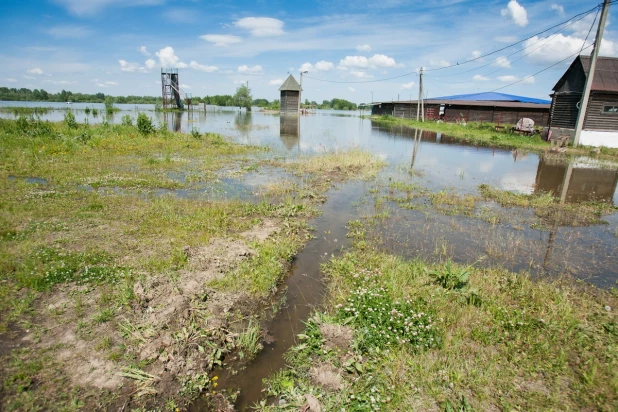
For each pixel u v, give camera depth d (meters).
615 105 20.70
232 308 4.85
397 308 4.61
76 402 3.22
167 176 11.63
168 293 4.86
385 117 51.06
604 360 3.97
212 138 20.58
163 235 6.74
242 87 71.75
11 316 4.23
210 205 8.64
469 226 8.21
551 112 23.44
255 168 13.45
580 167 15.50
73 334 4.02
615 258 6.69
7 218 6.92
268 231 7.34
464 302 4.93
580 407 3.41
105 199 8.62
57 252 5.71
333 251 6.78
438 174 13.78
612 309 5.00
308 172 13.27
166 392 3.47
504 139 24.75
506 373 3.80
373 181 12.34
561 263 6.45
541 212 9.23
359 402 3.42
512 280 5.61
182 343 4.00
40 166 11.70
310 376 3.78
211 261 5.84
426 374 3.74
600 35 18.53
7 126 18.30
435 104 41.91
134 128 21.05
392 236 7.52
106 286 4.94
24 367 3.51
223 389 3.64
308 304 5.12
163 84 62.50
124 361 3.71
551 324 4.50
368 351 4.04
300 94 53.56
